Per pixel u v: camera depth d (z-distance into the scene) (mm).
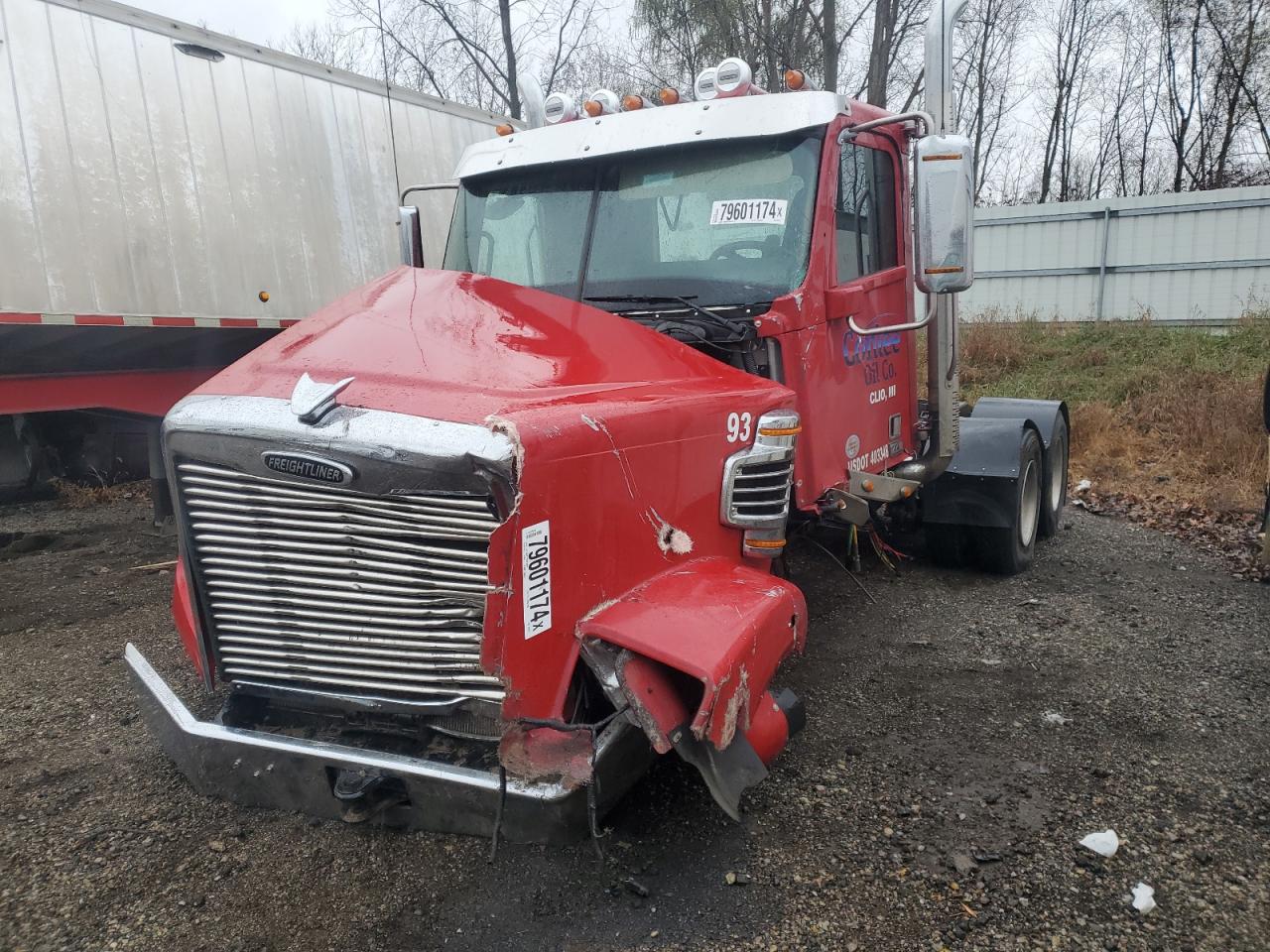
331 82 8602
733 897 2793
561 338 3268
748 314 3820
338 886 2857
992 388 12836
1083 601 5516
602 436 2742
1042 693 4242
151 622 5527
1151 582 5887
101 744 3896
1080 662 4590
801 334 3887
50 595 6125
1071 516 7895
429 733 2875
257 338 8031
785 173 4008
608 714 2973
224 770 3029
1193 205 16562
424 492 2502
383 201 9156
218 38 7559
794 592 3012
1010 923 2686
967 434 5914
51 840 3150
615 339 3408
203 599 2910
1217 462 8852
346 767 2793
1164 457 9516
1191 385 11219
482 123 10578
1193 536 7062
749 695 2660
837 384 4230
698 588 2914
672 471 3059
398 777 2730
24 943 2652
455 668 2668
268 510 2711
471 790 2656
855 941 2617
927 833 3123
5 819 3293
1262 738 3785
